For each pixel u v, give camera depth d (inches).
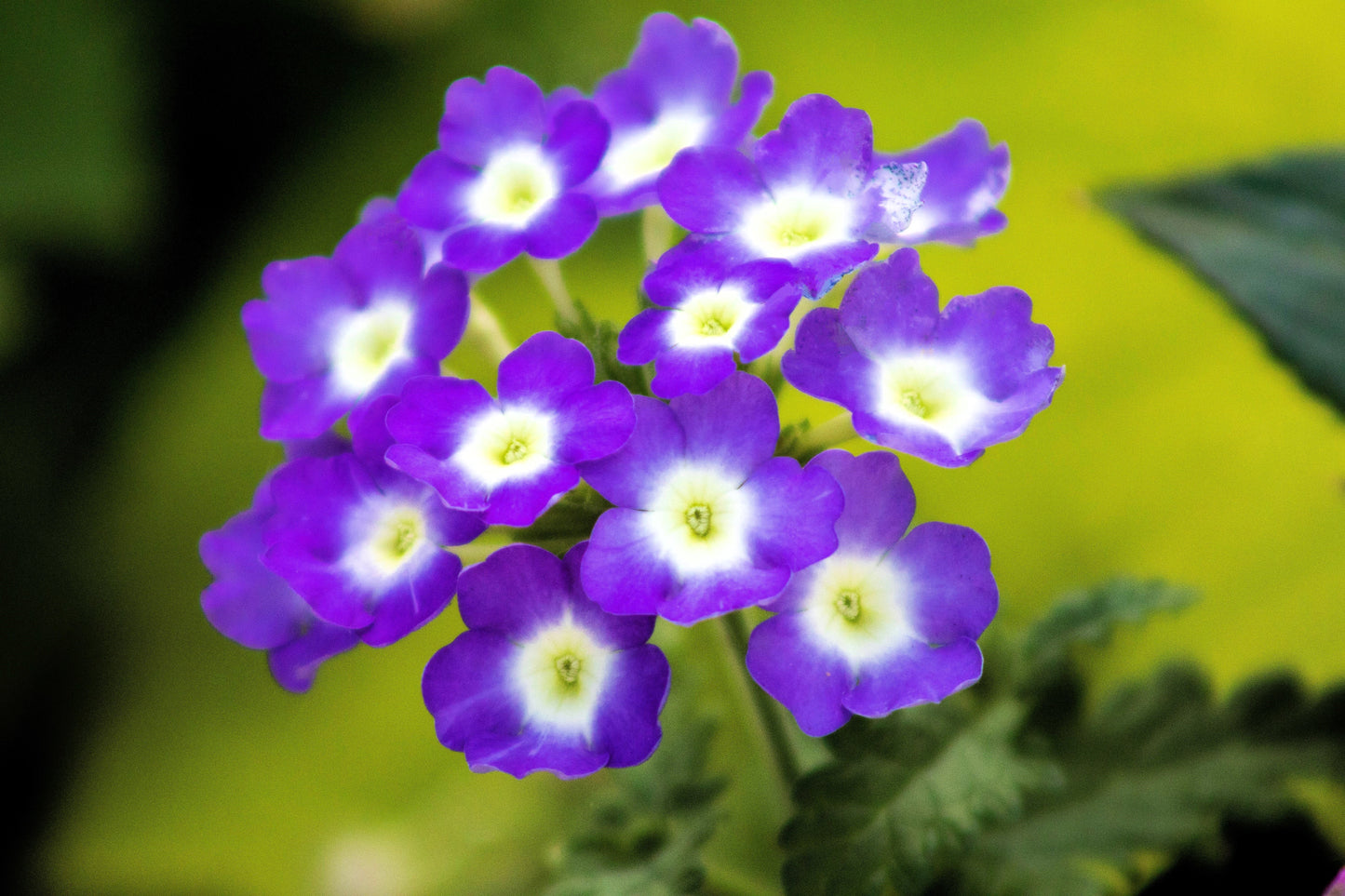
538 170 11.5
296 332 11.5
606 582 10.7
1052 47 17.7
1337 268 12.2
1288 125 16.6
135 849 16.6
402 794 16.2
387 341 11.4
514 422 10.9
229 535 11.5
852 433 11.2
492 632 10.8
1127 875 12.0
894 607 10.8
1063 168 16.8
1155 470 14.5
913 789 11.3
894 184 11.0
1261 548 13.9
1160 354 15.1
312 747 16.8
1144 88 17.2
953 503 14.8
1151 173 16.6
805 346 10.8
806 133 11.1
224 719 17.4
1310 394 12.1
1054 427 15.0
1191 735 12.1
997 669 11.6
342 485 11.0
